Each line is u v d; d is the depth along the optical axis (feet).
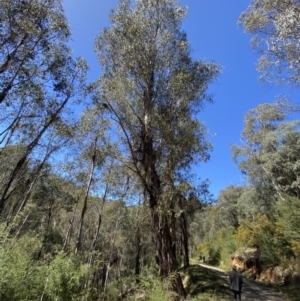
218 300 36.19
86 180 56.75
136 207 59.67
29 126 44.70
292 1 30.58
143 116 44.96
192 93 44.01
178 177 41.16
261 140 90.68
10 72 37.04
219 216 173.27
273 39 32.48
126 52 41.63
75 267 28.86
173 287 35.83
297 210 48.24
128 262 107.86
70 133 46.37
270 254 63.21
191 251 181.88
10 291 21.80
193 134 41.73
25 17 35.99
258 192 94.63
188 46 46.03
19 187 61.26
